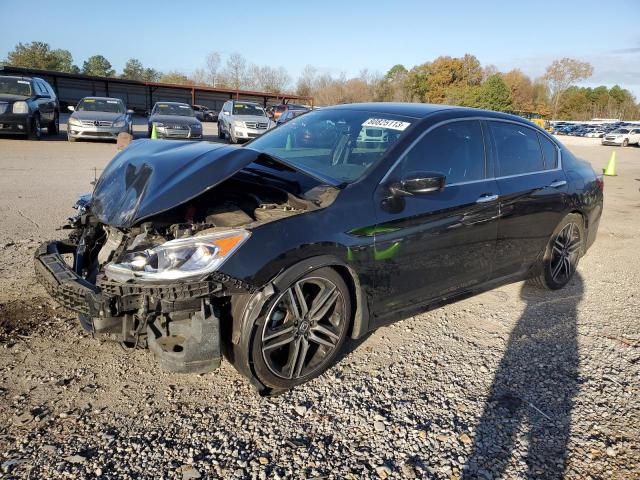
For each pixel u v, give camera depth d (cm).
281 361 318
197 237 271
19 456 241
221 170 304
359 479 242
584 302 483
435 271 368
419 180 321
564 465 260
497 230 407
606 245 706
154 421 274
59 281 288
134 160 344
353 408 296
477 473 250
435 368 347
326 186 329
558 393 324
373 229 322
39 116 1656
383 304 342
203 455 251
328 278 307
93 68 8969
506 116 449
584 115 9419
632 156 2784
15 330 357
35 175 1010
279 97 5469
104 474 234
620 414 305
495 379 337
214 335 275
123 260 272
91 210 338
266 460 250
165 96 5019
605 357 374
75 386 299
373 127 384
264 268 278
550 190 457
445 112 399
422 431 279
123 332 277
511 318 436
